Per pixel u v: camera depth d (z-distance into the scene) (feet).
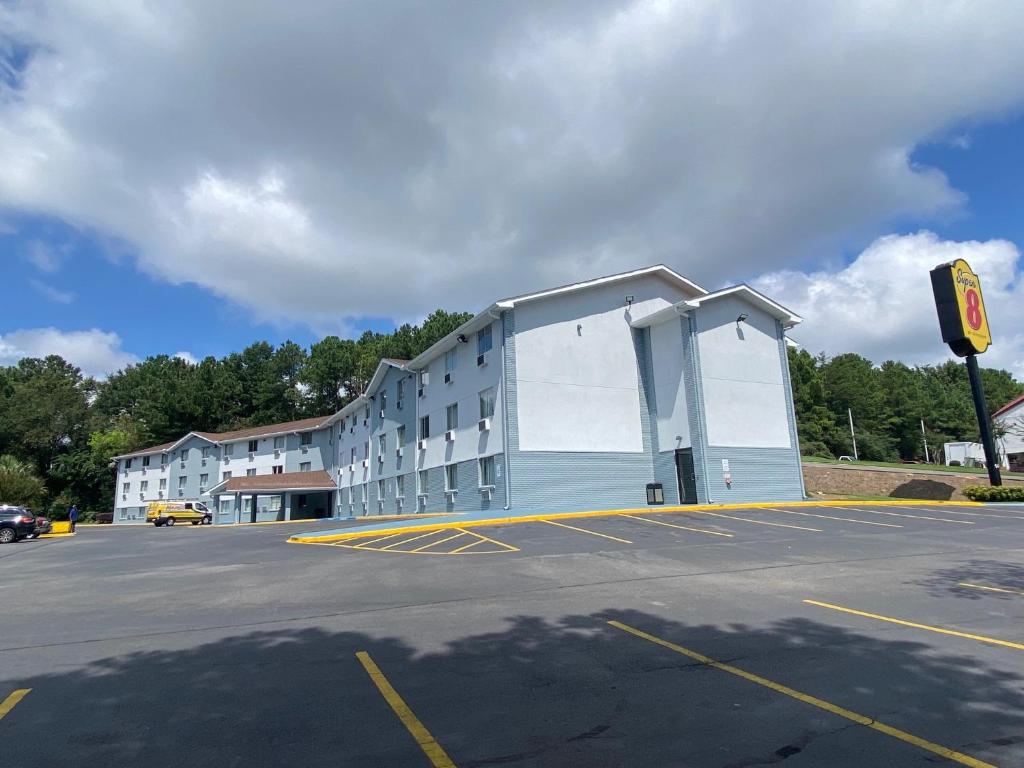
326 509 166.61
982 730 13.84
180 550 61.21
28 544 83.97
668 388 83.25
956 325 80.28
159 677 18.99
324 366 219.00
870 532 49.11
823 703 15.52
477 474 84.02
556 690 16.92
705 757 12.79
